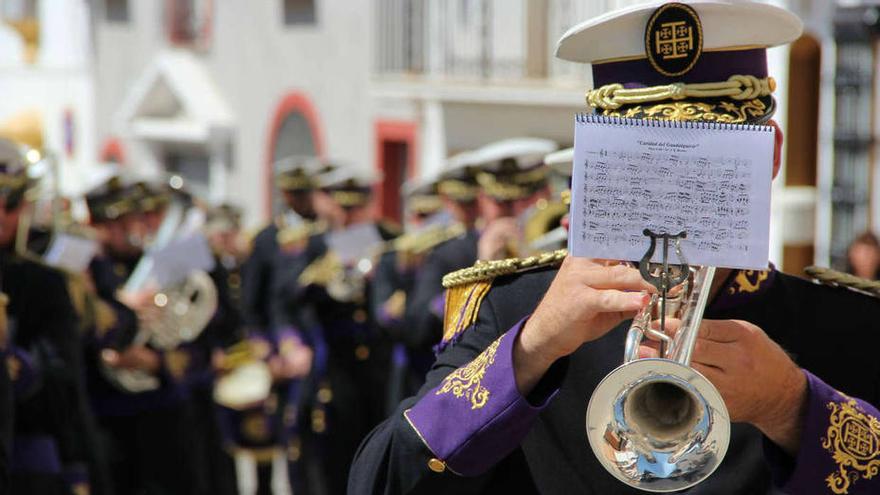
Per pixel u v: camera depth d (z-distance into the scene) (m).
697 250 4.66
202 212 24.25
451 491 5.39
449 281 6.13
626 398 4.61
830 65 21.12
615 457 4.64
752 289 5.74
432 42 32.69
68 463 11.50
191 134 42.88
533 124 29.44
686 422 4.67
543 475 5.72
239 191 41.75
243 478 25.16
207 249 18.56
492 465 5.32
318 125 37.41
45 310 11.37
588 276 4.82
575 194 4.70
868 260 17.67
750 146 4.67
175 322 18.20
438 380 5.75
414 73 33.38
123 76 48.06
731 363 4.80
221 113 42.28
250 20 40.72
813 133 21.62
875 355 5.79
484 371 5.24
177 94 43.53
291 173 22.25
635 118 4.82
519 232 15.45
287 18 38.78
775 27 5.21
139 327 17.59
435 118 32.28
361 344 19.50
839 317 5.81
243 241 24.89
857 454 5.04
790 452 5.12
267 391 21.05
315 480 19.56
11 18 53.66
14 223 11.44
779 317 5.77
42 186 14.45
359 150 35.69
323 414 19.39
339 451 19.39
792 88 21.45
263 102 40.22
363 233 19.70
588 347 5.73
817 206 21.61
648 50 5.26
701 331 4.82
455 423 5.28
